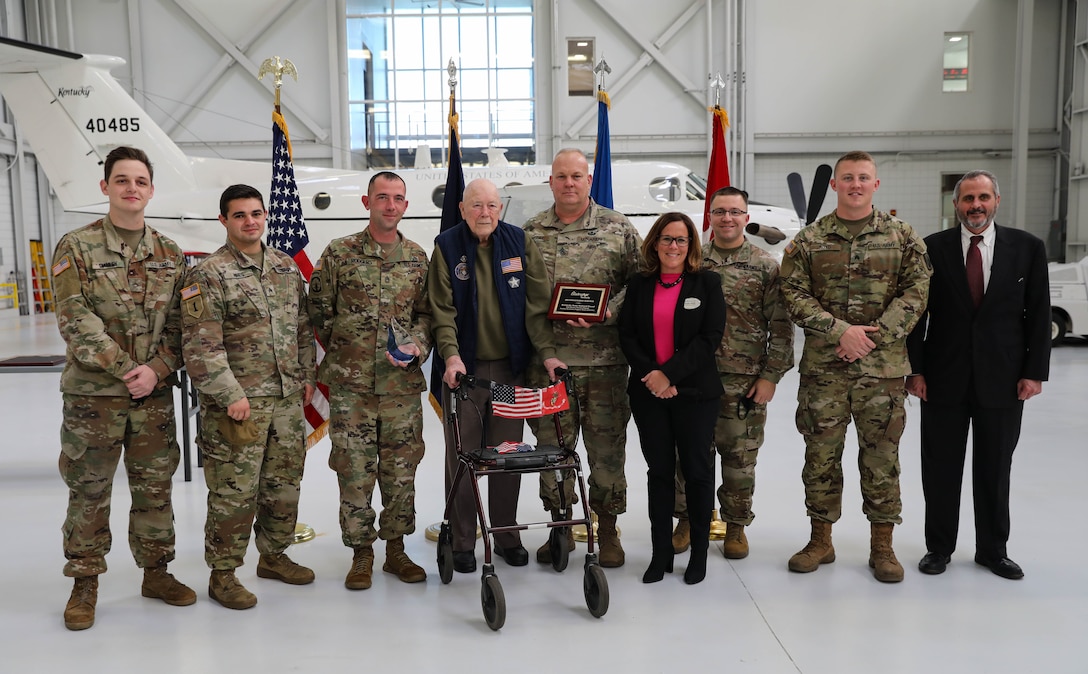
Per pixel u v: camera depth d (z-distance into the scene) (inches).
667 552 127.5
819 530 133.7
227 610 118.0
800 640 105.2
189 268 123.6
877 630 108.0
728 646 103.6
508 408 115.4
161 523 118.4
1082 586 123.4
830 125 651.5
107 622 113.7
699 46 648.4
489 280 130.3
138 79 644.1
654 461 126.2
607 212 139.1
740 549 138.4
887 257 124.4
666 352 125.0
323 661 100.5
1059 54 639.1
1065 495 174.4
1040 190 655.1
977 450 128.7
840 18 642.8
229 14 639.8
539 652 102.5
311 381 129.2
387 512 130.5
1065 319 454.6
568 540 131.5
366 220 367.9
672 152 659.4
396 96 666.2
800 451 223.9
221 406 113.6
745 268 136.6
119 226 113.6
